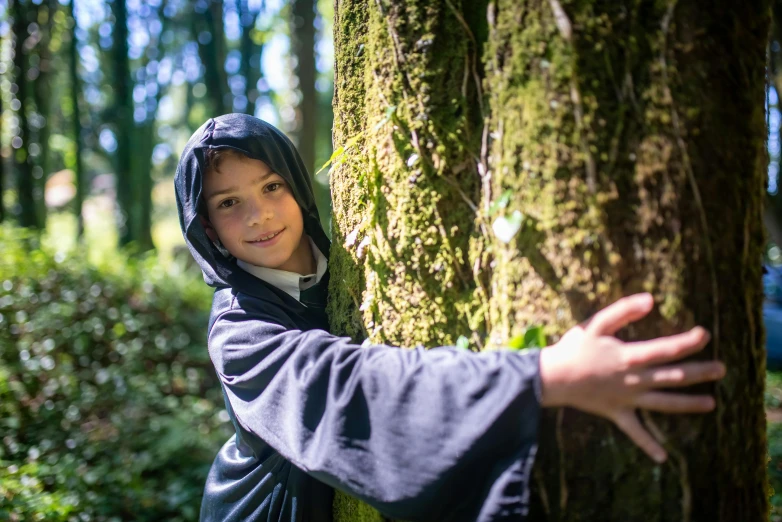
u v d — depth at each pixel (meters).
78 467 4.01
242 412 1.27
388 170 1.30
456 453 1.02
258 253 1.46
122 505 3.78
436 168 1.23
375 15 1.32
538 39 1.07
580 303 1.04
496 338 1.14
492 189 1.15
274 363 1.24
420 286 1.27
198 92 12.64
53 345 5.14
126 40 9.68
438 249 1.24
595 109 1.04
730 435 1.06
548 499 1.06
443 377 1.05
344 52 1.47
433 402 1.05
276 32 9.95
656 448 1.01
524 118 1.08
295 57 6.91
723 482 1.06
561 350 1.01
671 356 0.98
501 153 1.12
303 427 1.15
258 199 1.45
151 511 3.81
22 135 7.98
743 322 1.08
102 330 5.71
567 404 1.01
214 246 1.50
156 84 11.18
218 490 1.54
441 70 1.22
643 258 1.03
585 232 1.03
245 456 1.53
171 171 16.42
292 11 6.90
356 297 1.43
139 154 11.01
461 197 1.22
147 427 4.71
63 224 15.41
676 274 1.02
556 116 1.05
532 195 1.07
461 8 1.19
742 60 1.08
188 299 7.18
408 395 1.07
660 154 1.02
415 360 1.10
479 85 1.18
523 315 1.09
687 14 1.03
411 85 1.25
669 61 1.03
